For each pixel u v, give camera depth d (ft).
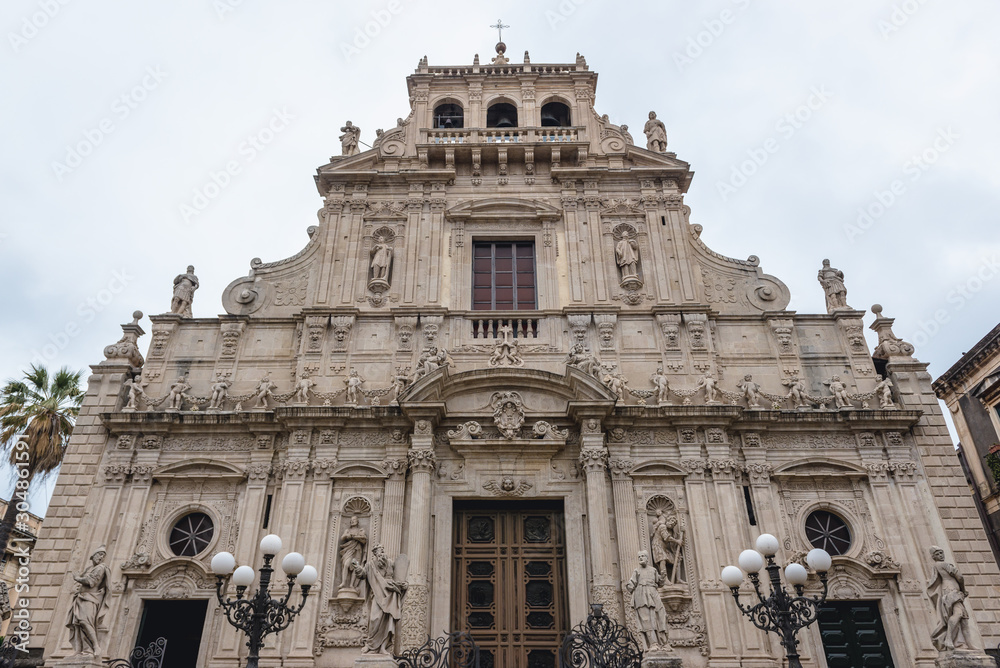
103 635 61.52
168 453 70.38
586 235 83.05
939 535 66.64
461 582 66.59
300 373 74.13
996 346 95.50
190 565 65.26
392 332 77.00
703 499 67.87
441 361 73.51
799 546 67.05
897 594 64.85
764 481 69.46
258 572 64.95
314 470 68.90
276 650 61.67
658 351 75.92
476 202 84.74
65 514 67.10
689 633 62.49
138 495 68.03
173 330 77.05
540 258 82.12
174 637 63.82
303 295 80.94
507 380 72.43
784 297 80.64
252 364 75.87
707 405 70.64
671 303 78.18
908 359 75.46
